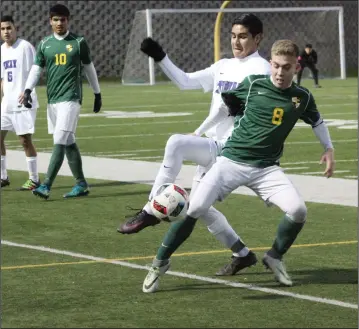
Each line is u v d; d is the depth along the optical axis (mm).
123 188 23281
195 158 14461
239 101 13430
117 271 14500
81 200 21594
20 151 31578
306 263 14969
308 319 11789
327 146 13781
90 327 11516
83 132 37562
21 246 16484
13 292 13242
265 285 13547
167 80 76125
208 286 13508
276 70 13078
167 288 13406
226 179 13250
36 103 23156
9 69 23234
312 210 19766
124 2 79688
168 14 79875
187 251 15938
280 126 13219
